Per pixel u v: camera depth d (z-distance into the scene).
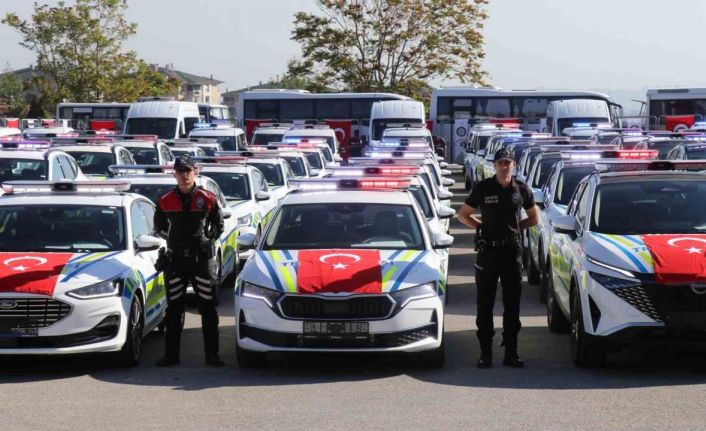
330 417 10.34
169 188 20.11
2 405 10.99
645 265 11.91
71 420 10.32
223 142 44.62
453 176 62.28
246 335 12.50
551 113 61.94
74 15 95.88
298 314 12.25
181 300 13.24
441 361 12.78
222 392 11.58
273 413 10.54
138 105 57.69
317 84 89.25
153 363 13.41
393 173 19.02
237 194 23.17
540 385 11.77
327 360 13.41
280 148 33.72
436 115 71.50
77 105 82.12
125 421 10.27
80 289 12.51
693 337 11.66
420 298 12.38
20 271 12.67
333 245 13.67
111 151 29.42
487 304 12.93
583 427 9.86
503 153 12.77
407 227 13.93
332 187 15.16
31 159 23.77
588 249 12.62
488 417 10.29
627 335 11.81
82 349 12.45
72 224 14.01
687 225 13.17
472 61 88.38
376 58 88.50
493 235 12.82
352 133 70.31
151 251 14.44
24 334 12.32
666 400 10.90
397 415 10.42
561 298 14.52
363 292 12.21
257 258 13.23
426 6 87.38
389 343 12.24
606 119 59.91
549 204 18.75
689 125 66.12
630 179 14.09
